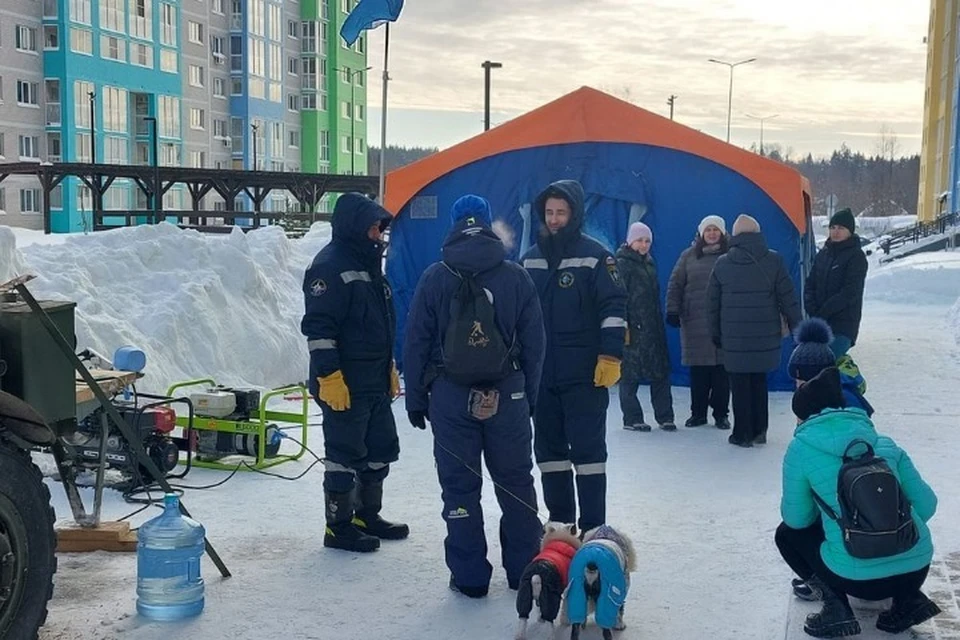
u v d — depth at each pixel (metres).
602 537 3.89
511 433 4.36
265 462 6.67
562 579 3.79
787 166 9.49
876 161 127.50
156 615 4.10
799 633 3.90
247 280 9.83
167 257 9.59
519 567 4.42
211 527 5.38
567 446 4.95
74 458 5.23
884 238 45.31
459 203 4.43
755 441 7.40
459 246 4.30
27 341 3.78
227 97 60.75
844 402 3.92
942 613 4.04
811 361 4.12
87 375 4.14
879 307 19.67
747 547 5.02
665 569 4.70
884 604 4.11
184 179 32.81
